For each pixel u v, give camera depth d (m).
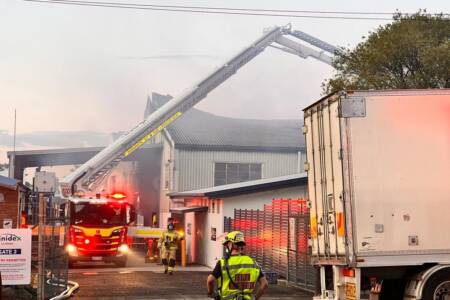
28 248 13.36
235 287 6.45
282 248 20.02
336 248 10.76
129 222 26.41
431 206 10.50
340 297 10.77
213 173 51.53
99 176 43.19
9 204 23.36
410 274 10.60
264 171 53.16
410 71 26.88
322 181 11.38
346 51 29.03
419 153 10.59
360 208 10.39
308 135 12.12
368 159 10.49
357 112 10.55
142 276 21.42
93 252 25.77
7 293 14.27
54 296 14.70
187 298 15.02
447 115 10.70
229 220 25.00
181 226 32.62
